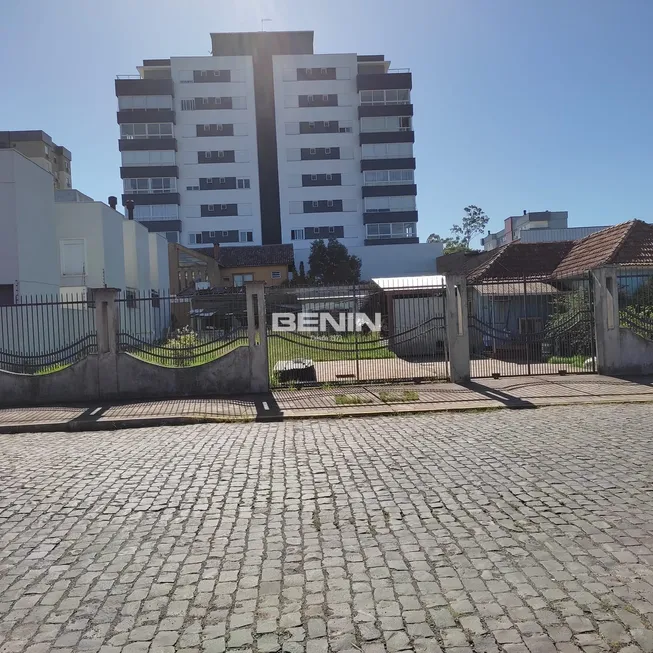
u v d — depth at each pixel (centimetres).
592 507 488
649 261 1902
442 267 4634
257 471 645
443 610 332
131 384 1202
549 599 340
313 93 6359
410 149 6288
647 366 1327
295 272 5334
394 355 1914
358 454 712
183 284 4878
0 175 1984
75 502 551
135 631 321
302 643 304
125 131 6125
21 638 318
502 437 782
